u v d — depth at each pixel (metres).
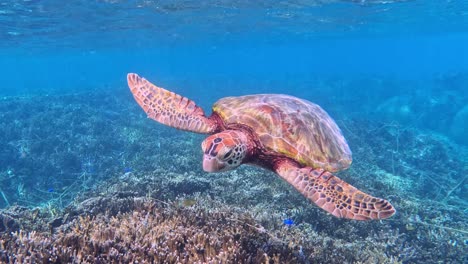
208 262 4.32
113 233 5.16
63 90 43.50
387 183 12.90
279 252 5.18
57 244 4.55
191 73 80.00
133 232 5.26
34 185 13.84
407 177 15.73
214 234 5.39
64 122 20.56
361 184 11.59
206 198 8.89
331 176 4.33
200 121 5.25
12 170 14.57
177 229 5.36
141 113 26.73
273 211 8.58
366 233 9.00
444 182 15.62
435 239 9.04
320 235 7.89
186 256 4.56
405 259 8.04
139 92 5.46
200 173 12.45
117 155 16.41
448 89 36.50
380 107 32.78
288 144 4.74
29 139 17.89
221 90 46.72
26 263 3.97
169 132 20.17
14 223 6.75
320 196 4.11
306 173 4.42
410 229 9.28
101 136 18.34
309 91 43.72
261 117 4.99
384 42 79.81
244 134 4.82
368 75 55.47
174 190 9.80
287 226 7.21
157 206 7.37
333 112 31.30
